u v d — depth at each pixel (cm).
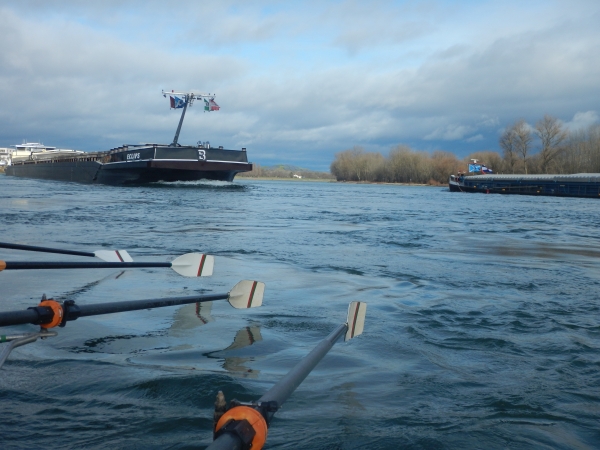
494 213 3256
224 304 792
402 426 403
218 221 2192
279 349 587
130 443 368
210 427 394
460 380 504
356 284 963
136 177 5338
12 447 357
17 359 526
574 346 611
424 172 13150
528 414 431
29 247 845
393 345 607
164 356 552
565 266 1217
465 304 810
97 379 477
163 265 833
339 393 465
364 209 3338
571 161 10250
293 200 4250
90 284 912
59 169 7756
